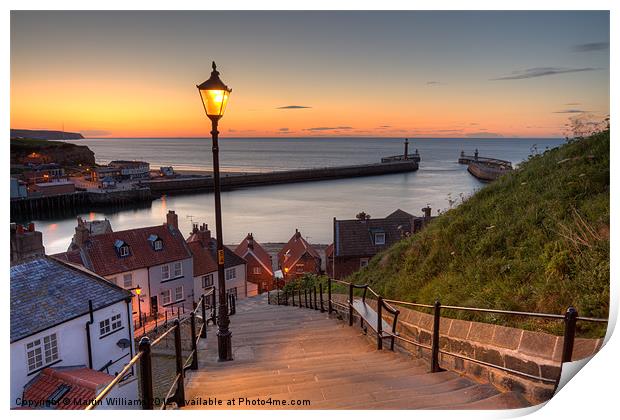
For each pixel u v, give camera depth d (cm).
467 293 700
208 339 877
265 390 507
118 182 9312
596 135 929
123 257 2995
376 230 3284
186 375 602
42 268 1491
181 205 8175
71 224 6138
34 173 7644
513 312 454
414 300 826
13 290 1356
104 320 1504
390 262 1159
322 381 527
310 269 4084
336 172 12212
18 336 1230
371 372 570
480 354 531
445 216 1102
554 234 697
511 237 773
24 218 6575
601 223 636
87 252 2905
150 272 3072
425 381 516
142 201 8650
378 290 1048
